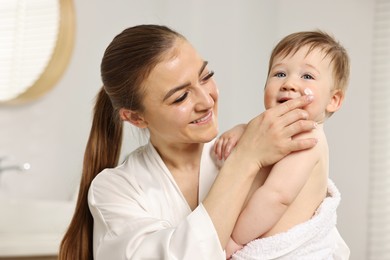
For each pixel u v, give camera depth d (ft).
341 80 4.97
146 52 4.52
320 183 4.66
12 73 11.91
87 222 5.37
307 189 4.59
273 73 4.93
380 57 13.99
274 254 4.39
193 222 4.15
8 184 11.50
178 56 4.49
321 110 4.79
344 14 14.30
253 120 4.50
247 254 4.41
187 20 13.74
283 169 4.45
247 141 4.42
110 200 4.77
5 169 10.66
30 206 10.21
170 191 4.87
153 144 5.07
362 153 13.97
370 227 13.85
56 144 12.11
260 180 4.73
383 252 13.74
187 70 4.46
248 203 4.47
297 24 14.75
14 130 11.70
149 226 4.39
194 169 5.01
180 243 4.09
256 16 14.43
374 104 13.98
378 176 13.85
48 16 12.25
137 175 4.95
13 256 8.42
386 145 13.84
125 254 4.27
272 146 4.34
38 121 11.94
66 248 5.38
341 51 4.99
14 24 12.01
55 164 12.08
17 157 11.69
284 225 4.52
